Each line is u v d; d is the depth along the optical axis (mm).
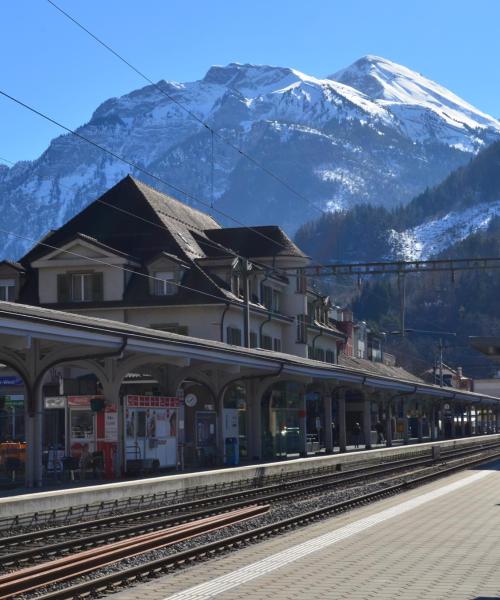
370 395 58250
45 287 54000
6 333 22484
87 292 53750
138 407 32719
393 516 20750
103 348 27500
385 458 49219
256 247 62156
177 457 35688
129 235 56969
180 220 61219
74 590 11797
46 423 41906
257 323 58375
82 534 19047
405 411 76562
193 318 52969
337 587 11930
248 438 44094
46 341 27156
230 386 43812
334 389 53125
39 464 28047
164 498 26000
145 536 16812
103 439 31781
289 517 21219
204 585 12398
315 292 69875
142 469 32188
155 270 53594
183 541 17062
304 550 15469
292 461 36281
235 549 16078
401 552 14883
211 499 25562
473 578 12406
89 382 34562
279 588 11961
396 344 146000
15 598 11773
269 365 38344
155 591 12109
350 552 15031
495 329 155375
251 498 27359
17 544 17625
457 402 89938
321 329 69312
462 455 54281
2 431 41812
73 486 28172
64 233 58250
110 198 59281
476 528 18016
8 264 55219
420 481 32031
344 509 23062
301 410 51312
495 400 103250
